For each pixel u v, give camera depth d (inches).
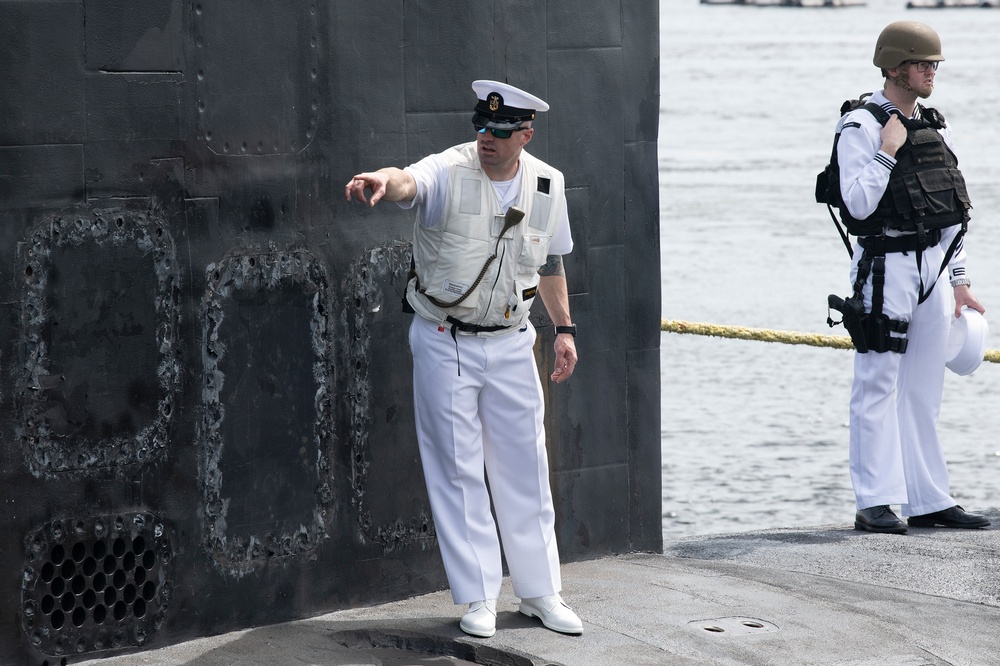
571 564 710.5
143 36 551.5
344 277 622.8
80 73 537.3
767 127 4761.3
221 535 589.6
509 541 596.7
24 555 537.3
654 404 745.6
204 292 577.3
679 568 705.0
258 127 587.5
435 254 562.6
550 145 692.1
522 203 561.9
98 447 553.3
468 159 560.4
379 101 627.5
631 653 567.5
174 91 561.3
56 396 540.7
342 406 626.2
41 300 534.6
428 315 573.3
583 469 715.4
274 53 589.6
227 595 594.2
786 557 761.0
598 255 714.2
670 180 3499.0
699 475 1286.9
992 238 2554.1
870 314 802.8
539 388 595.8
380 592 645.3
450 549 584.4
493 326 575.5
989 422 1496.1
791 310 2011.6
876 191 776.9
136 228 556.4
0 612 532.7
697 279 2256.4
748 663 562.6
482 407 588.7
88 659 558.3
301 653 570.6
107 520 558.3
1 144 521.0
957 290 854.5
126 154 551.5
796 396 1624.0
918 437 835.4
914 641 599.2
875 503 815.7
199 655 566.9
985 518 840.9
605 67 708.7
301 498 614.2
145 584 570.6
